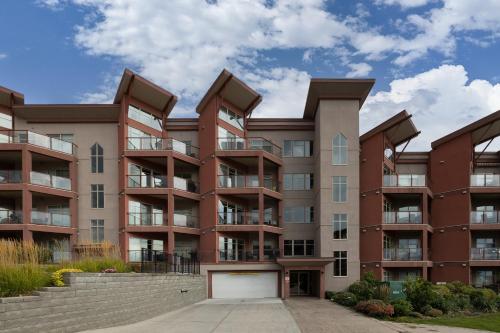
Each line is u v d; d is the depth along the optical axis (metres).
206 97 42.53
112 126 42.66
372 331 19.70
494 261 40.38
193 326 19.83
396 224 40.72
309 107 44.34
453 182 43.09
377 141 42.00
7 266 13.89
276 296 39.50
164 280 25.62
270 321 22.14
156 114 43.81
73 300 15.55
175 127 44.72
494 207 44.25
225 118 43.00
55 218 38.88
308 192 44.72
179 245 42.72
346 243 40.06
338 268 39.69
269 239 44.00
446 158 44.09
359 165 42.59
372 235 41.22
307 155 45.19
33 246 17.16
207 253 40.34
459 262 41.47
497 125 41.25
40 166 41.53
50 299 14.17
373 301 27.06
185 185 41.97
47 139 39.41
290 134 45.41
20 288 13.62
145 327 19.03
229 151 41.31
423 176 41.41
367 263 41.09
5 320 12.05
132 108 41.66
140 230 39.47
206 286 38.62
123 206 39.75
